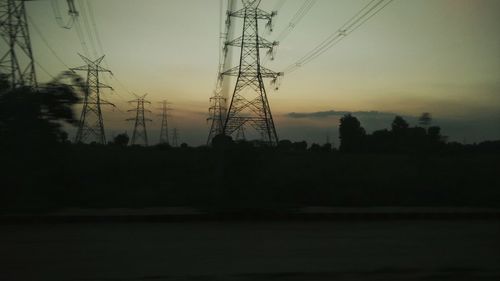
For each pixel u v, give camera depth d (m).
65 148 15.26
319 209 14.24
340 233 11.43
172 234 10.88
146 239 10.25
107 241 9.97
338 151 52.41
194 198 14.73
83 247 9.36
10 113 13.57
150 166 22.25
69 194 14.67
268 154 17.83
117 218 12.43
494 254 9.38
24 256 8.57
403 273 7.87
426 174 20.38
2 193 13.00
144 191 16.41
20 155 13.62
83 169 17.73
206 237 10.61
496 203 15.89
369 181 19.31
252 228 11.89
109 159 21.86
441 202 16.42
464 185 18.53
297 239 10.57
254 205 13.48
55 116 13.85
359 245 10.05
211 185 15.91
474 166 25.38
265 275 7.61
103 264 8.10
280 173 17.44
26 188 13.47
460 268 8.23
